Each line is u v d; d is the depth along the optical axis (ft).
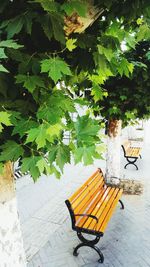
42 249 16.71
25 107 6.55
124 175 31.65
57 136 6.15
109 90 20.92
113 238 18.15
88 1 6.86
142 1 7.38
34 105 6.66
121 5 7.72
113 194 20.22
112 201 18.83
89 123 6.14
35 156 6.41
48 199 24.90
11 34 5.83
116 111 21.29
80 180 31.37
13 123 6.08
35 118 6.45
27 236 18.16
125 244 17.46
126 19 8.04
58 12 5.74
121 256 16.15
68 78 8.54
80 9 5.74
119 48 8.31
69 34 7.60
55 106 6.26
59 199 24.93
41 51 7.12
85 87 10.02
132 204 23.75
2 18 6.52
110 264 15.35
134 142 60.80
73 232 18.89
